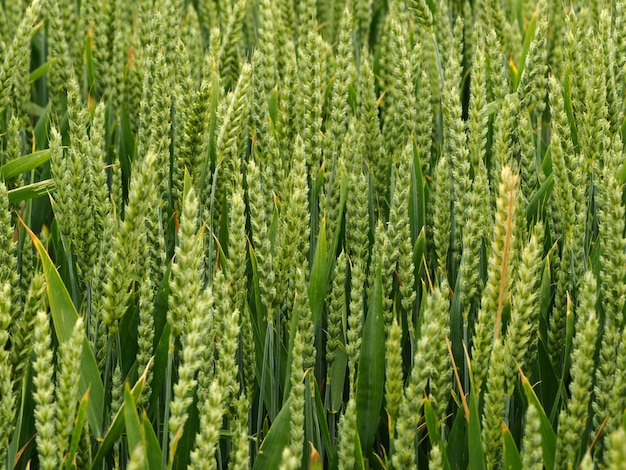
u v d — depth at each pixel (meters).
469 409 0.74
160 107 0.89
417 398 0.70
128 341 0.82
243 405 0.75
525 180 0.89
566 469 0.72
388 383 0.71
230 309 0.78
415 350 0.82
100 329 0.78
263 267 0.79
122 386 0.78
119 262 0.73
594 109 0.88
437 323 0.69
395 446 0.71
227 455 0.83
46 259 0.76
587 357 0.70
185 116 0.90
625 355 0.71
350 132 0.92
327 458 0.84
